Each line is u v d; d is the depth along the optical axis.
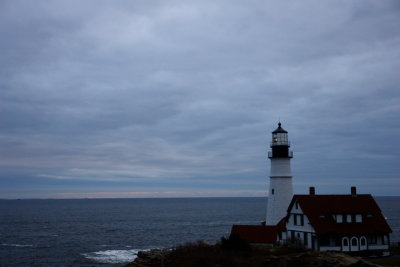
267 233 65.19
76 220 189.12
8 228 148.38
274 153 73.75
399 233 117.94
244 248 56.12
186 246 59.69
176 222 174.25
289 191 72.81
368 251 62.22
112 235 123.06
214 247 57.78
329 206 64.12
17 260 79.81
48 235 124.38
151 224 164.12
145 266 56.28
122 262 77.25
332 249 61.16
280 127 74.75
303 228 63.94
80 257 83.25
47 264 75.50
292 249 55.44
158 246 99.38
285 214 71.69
